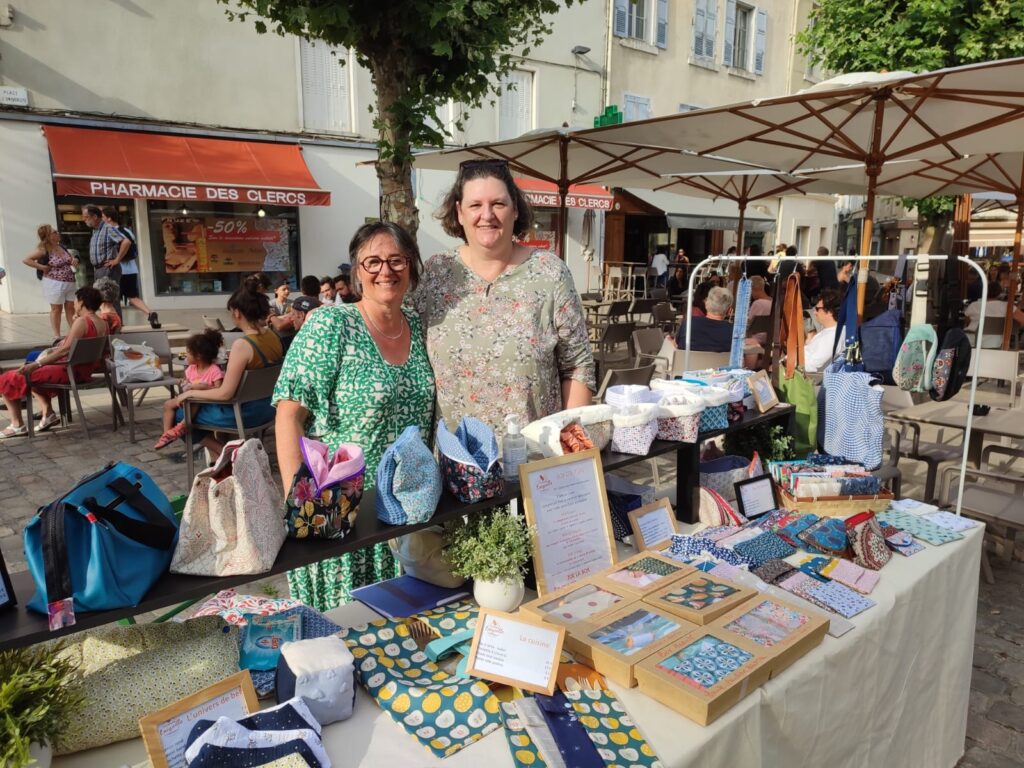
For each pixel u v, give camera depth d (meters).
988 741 2.48
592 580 1.78
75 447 5.66
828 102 3.91
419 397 2.00
